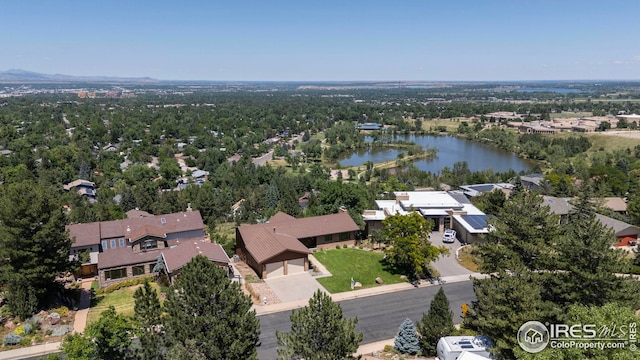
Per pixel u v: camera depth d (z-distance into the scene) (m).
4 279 42.00
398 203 72.62
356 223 63.78
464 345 31.84
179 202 80.12
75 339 23.55
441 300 35.09
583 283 32.31
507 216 37.94
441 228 68.75
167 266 49.19
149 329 27.92
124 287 50.34
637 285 32.66
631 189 84.44
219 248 53.97
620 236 61.31
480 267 40.31
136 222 62.84
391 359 34.62
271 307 43.81
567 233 37.19
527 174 111.75
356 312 43.22
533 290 30.72
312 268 53.88
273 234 55.84
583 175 99.31
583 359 23.27
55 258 42.81
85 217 69.50
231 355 25.42
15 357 34.97
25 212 41.56
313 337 24.83
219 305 26.25
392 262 52.50
